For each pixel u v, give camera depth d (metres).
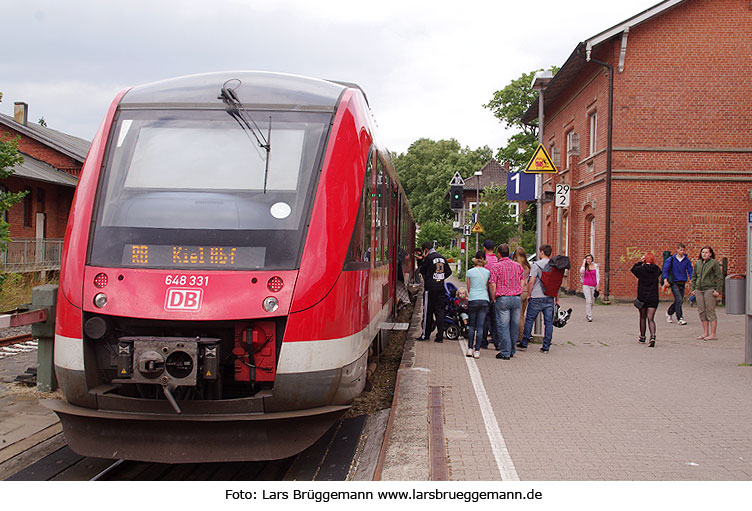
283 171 5.52
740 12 20.06
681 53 20.17
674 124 20.22
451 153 72.94
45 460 5.74
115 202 5.45
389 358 11.42
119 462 5.77
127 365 4.91
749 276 9.91
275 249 5.19
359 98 6.34
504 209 33.22
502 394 7.83
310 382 5.09
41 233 30.17
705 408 7.18
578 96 24.31
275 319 5.08
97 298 5.07
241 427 4.88
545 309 11.22
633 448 5.73
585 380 8.70
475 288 10.39
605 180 20.50
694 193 20.22
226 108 5.76
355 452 6.20
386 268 8.84
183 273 5.07
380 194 7.70
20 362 9.81
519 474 5.05
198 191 5.45
